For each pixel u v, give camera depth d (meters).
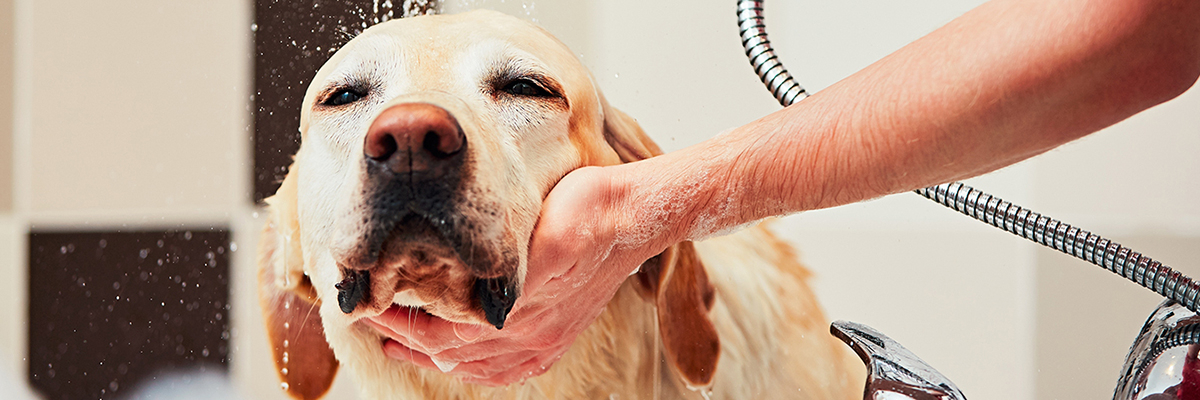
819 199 1.03
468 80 1.19
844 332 0.93
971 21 0.91
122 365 2.71
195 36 2.73
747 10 1.28
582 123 1.35
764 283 1.83
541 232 1.08
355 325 1.42
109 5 2.80
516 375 1.40
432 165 0.91
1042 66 0.82
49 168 2.77
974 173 0.95
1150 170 2.66
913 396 0.74
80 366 2.69
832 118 0.99
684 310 1.54
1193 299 0.86
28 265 2.72
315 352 1.62
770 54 1.26
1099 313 2.66
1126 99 0.81
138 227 2.77
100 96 2.81
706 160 1.08
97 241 2.77
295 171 1.48
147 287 2.77
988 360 2.67
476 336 1.20
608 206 1.11
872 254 2.68
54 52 2.81
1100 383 2.64
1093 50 0.79
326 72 1.31
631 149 1.58
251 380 2.70
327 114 1.25
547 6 2.54
